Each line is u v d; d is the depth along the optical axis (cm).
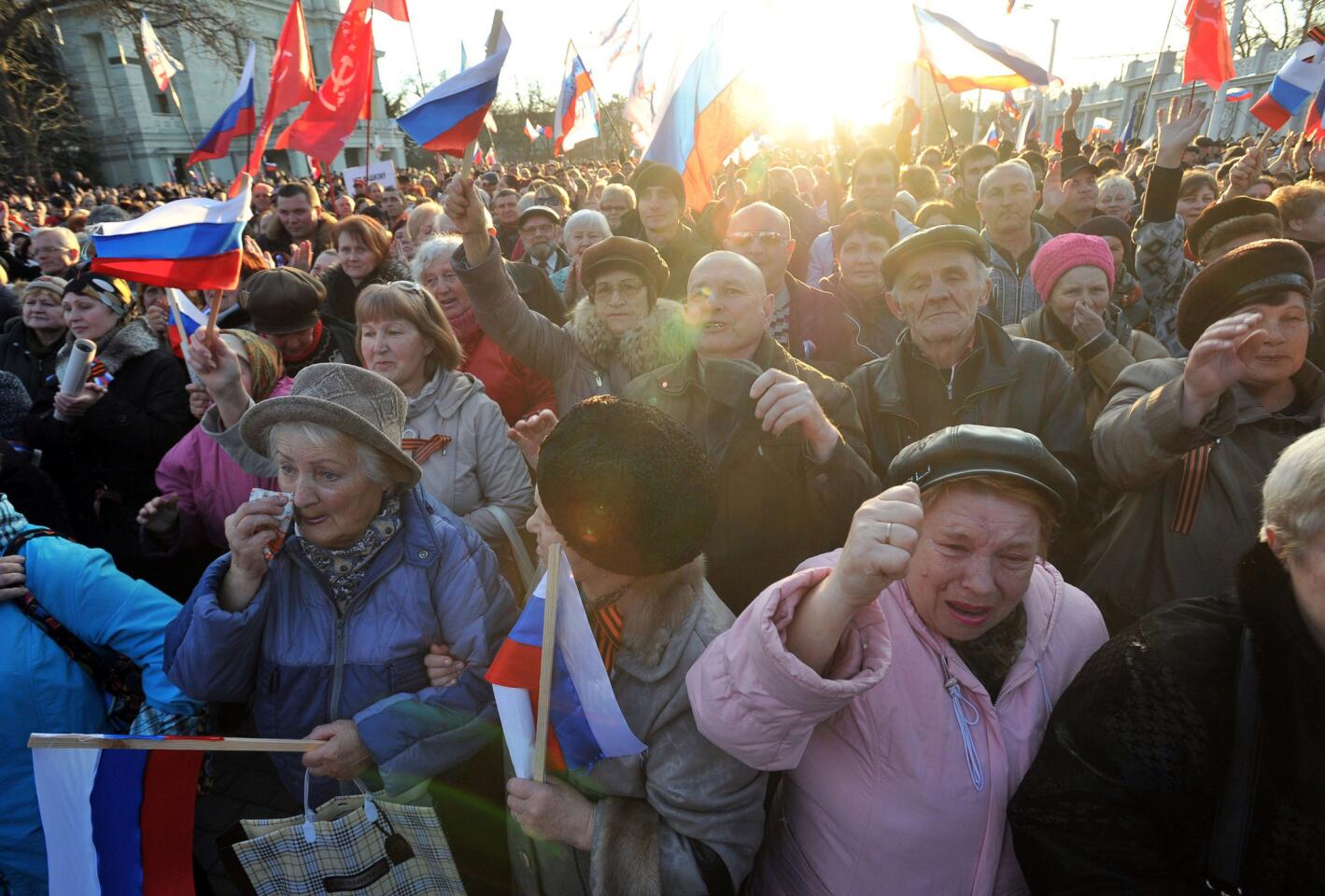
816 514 188
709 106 347
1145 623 118
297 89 565
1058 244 272
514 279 399
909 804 130
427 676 170
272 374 270
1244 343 171
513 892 179
